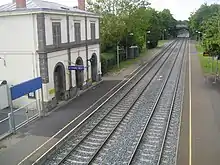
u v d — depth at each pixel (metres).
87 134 18.22
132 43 57.28
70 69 26.39
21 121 20.56
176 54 66.25
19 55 23.19
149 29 80.31
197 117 20.92
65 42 25.91
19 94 19.44
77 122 20.39
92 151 16.06
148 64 50.16
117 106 24.53
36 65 22.97
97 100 26.27
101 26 46.81
